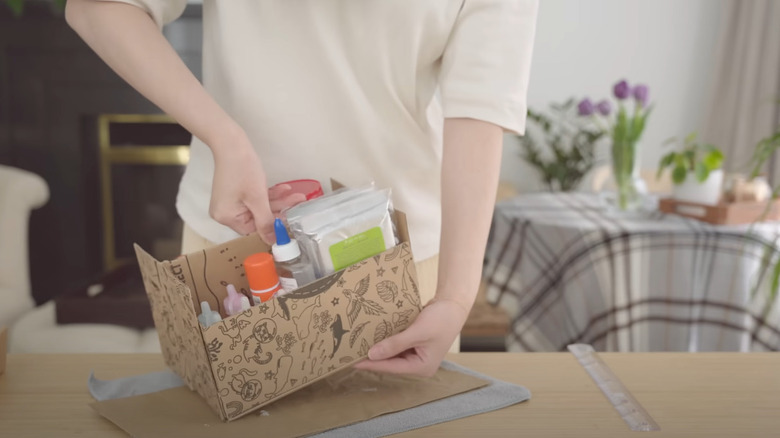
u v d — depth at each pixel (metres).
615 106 3.84
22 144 2.77
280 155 0.76
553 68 3.84
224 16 0.71
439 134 0.82
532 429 0.55
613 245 1.74
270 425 0.55
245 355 0.53
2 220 2.08
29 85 2.72
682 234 1.71
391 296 0.58
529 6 0.69
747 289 1.66
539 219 1.96
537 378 0.65
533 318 1.92
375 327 0.58
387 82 0.73
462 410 0.57
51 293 2.92
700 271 1.70
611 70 3.82
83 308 1.78
